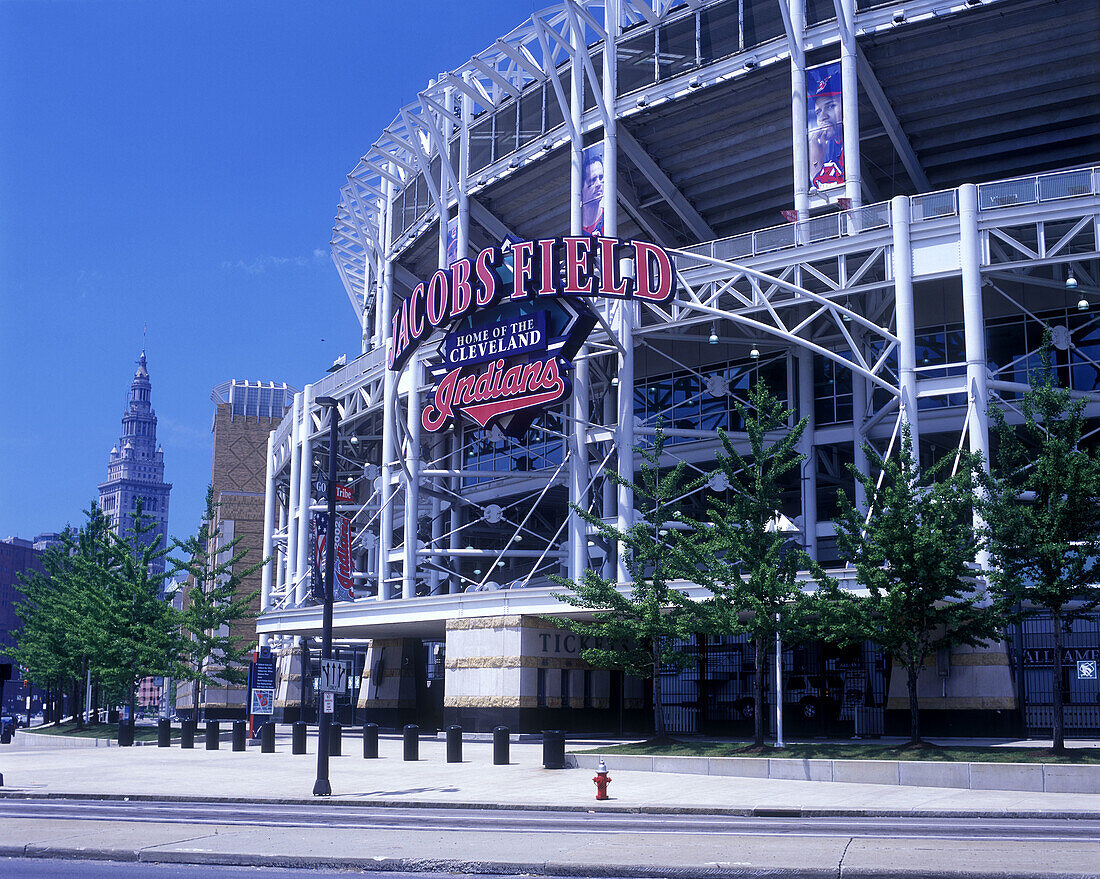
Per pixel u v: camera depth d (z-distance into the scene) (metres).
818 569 30.27
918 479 29.95
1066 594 26.97
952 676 34.84
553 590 40.38
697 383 51.12
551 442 55.53
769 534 31.27
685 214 53.00
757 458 31.69
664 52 48.06
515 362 44.09
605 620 40.31
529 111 53.38
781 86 45.88
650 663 34.06
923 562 28.17
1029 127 46.91
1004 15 41.81
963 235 37.62
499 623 41.78
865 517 30.77
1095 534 27.44
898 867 12.14
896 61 44.41
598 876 12.54
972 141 48.59
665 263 41.94
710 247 43.78
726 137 48.88
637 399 52.88
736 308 47.28
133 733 47.94
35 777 29.50
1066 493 27.36
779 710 30.36
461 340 45.84
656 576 33.06
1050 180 37.31
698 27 47.16
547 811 21.14
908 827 17.53
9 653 74.44
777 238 42.06
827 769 26.64
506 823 18.38
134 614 50.97
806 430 46.28
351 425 62.59
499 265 44.06
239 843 14.95
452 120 55.84
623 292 41.78
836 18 43.44
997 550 27.80
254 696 43.66
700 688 45.06
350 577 53.16
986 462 35.78
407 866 13.02
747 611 36.03
